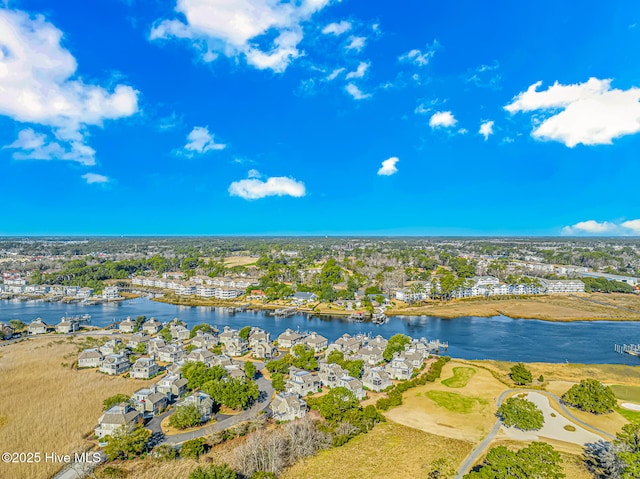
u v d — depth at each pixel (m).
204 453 83.62
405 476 76.44
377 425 98.38
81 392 115.00
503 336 194.62
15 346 165.50
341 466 80.25
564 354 165.38
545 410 106.25
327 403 98.25
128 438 82.44
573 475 75.19
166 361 151.50
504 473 67.38
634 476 67.75
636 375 137.12
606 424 98.31
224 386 107.75
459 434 93.44
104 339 181.00
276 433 87.75
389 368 134.38
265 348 159.12
